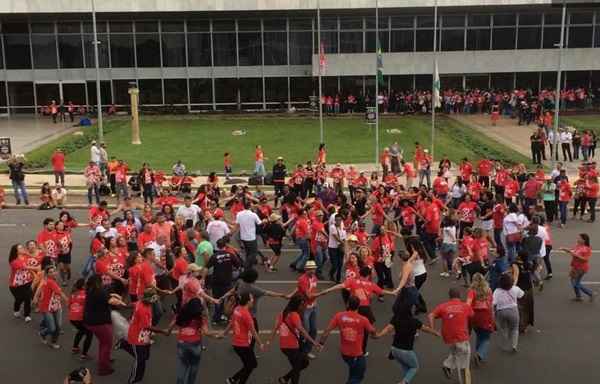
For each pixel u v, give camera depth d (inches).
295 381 455.8
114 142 1758.1
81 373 340.2
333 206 756.0
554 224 994.1
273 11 2230.6
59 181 1241.4
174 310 605.0
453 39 2294.5
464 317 454.9
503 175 1045.8
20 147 1659.7
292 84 2367.1
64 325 595.5
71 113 2170.3
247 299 452.4
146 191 1122.0
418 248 570.3
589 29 2261.3
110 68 2327.8
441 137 1806.1
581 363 511.8
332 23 2308.1
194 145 1712.6
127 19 2284.7
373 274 663.1
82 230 974.4
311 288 506.9
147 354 469.4
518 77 2327.8
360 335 431.2
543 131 1507.1
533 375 490.9
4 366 509.0
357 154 1577.3
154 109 2367.1
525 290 565.0
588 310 628.1
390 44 2304.4
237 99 2373.3
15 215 1071.6
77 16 2226.9
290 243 878.4
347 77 2341.3
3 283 717.9
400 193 904.9
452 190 968.3
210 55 2338.8
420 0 2164.1
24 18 2239.2
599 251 839.7
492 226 781.3
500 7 2196.1
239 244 784.3
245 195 829.2
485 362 513.7
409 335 435.5
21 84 2341.3
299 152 1609.3
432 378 486.6
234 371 499.8
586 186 1009.5
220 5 2198.6
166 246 608.7
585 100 2220.7
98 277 486.3
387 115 2246.6
